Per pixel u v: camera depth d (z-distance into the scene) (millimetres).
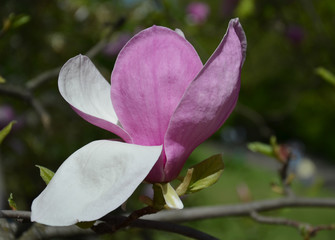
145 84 455
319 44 1780
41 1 1435
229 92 452
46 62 1496
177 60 452
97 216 411
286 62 2361
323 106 6020
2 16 1364
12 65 1447
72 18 1506
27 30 1414
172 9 1563
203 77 441
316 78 2047
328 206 841
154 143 465
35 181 1538
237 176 4641
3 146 1510
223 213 805
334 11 2094
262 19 1761
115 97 458
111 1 1569
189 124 453
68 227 588
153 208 481
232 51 446
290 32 1818
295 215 3348
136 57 453
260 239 1752
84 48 1509
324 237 3020
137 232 1059
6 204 975
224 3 1726
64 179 427
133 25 1429
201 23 1737
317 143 6758
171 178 473
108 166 427
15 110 1530
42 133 1557
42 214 415
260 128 1254
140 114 459
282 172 846
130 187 417
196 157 3992
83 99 469
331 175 5434
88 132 1646
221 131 6684
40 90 1259
